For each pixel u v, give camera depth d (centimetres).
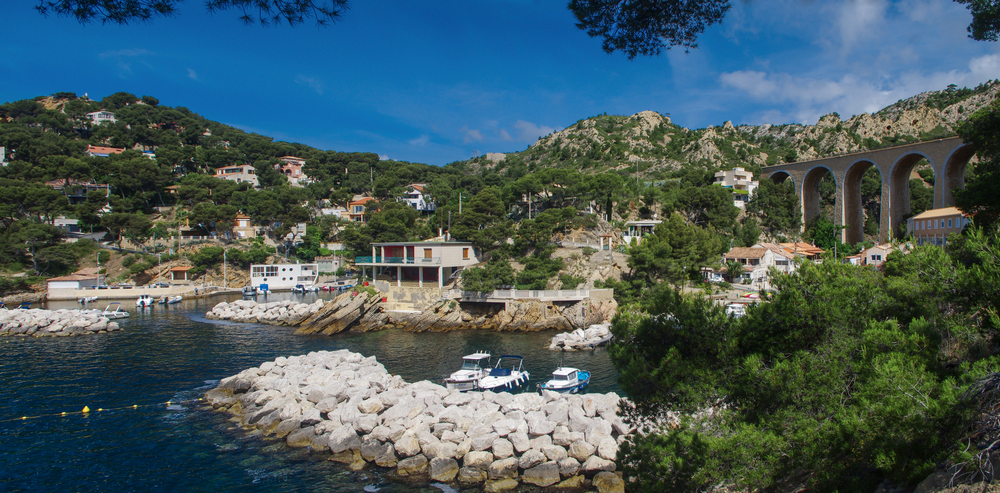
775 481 1330
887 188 9856
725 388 1513
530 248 8500
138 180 14438
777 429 1348
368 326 7062
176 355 5356
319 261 13075
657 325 1689
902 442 1155
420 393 3256
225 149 19500
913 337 1309
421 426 2822
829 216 12662
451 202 14325
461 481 2497
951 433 1130
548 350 5484
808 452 1266
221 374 4531
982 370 1162
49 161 14312
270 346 5881
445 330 6944
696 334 1605
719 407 1513
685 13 1720
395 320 7288
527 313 6838
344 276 13125
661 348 1672
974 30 1994
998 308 1317
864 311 1534
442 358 5212
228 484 2525
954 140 8562
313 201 15450
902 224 9544
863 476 1280
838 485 1259
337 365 4144
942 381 1229
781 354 1449
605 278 7656
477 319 7100
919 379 1206
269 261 12912
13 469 2705
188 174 16562
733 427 1432
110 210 14000
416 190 15838
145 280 11688
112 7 1221
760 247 9119
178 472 2653
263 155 19950
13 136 15688
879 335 1333
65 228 11925
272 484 2520
